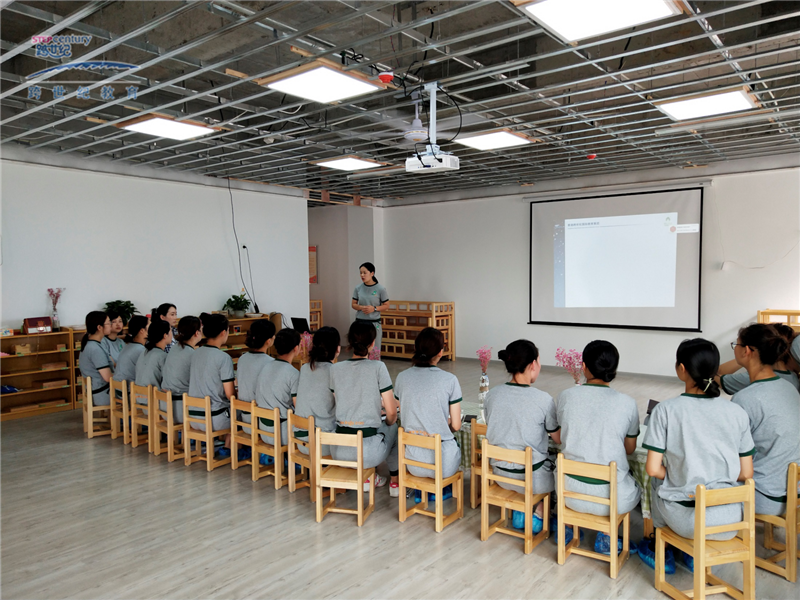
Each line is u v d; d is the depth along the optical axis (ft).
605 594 8.07
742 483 8.01
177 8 9.72
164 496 12.04
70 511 11.30
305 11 12.05
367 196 34.73
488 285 31.55
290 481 12.14
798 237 22.41
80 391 21.11
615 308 27.14
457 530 10.27
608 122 18.90
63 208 21.12
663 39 13.07
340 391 11.01
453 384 10.36
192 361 13.98
